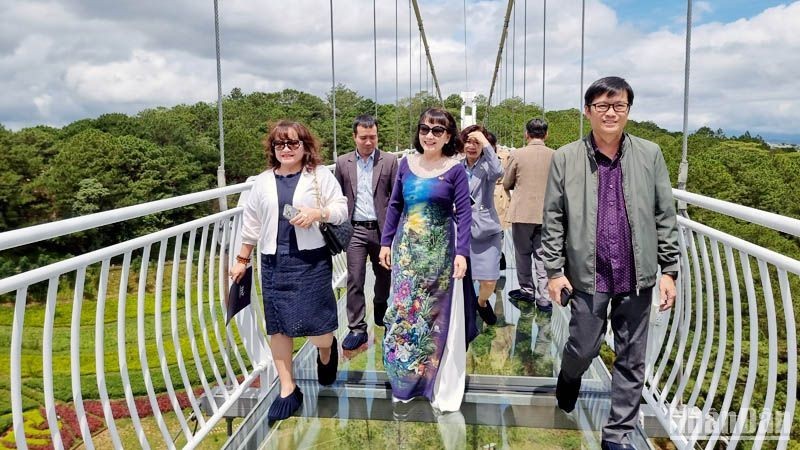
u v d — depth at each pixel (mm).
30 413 14758
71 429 14109
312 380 2750
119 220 1572
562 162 2057
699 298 2246
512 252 5840
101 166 41094
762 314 11703
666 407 2373
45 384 1423
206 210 46375
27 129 46875
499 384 2734
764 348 11547
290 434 2342
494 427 2361
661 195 1969
